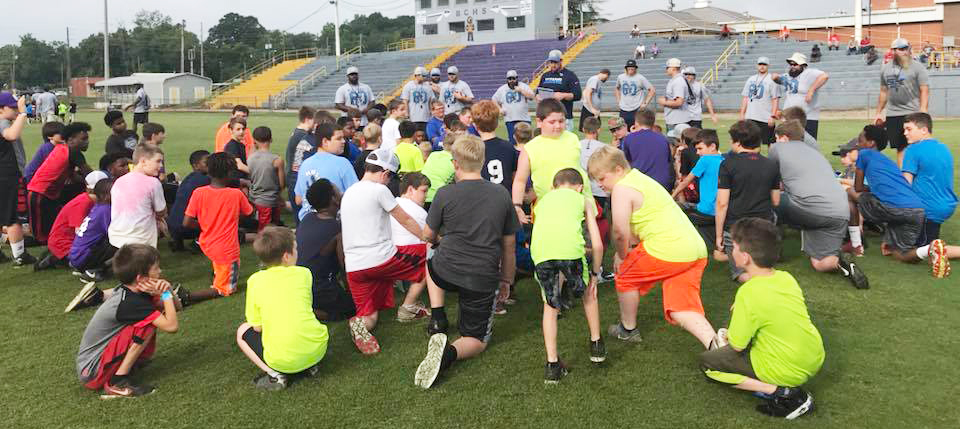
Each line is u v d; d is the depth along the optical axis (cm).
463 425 358
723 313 522
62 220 661
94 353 396
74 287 613
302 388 405
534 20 5072
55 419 371
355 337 455
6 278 643
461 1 5372
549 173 532
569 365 434
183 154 1572
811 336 359
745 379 373
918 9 4853
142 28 11894
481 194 436
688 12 6669
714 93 3136
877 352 439
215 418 371
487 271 432
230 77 10869
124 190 606
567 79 1130
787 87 1049
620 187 441
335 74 4975
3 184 667
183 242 752
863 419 359
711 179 680
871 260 651
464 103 1263
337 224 519
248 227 778
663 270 437
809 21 5347
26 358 452
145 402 391
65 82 12125
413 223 494
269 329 404
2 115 663
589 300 429
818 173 591
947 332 467
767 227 369
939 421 355
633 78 1181
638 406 377
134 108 2217
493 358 446
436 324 486
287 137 2064
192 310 551
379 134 746
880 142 653
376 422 363
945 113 2559
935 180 634
